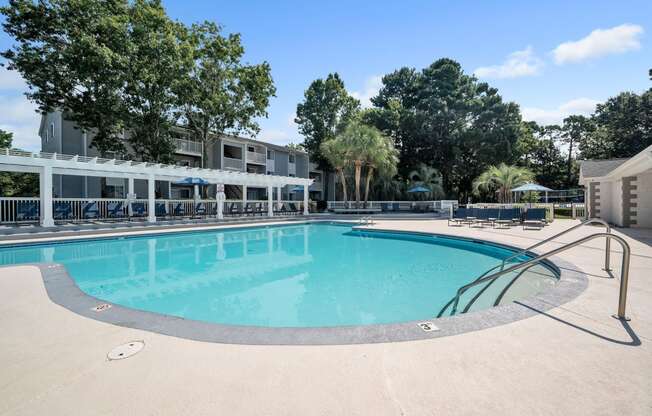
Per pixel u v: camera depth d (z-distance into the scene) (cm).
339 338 289
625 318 332
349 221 1808
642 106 3017
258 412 187
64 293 431
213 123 2295
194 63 1998
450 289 615
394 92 3753
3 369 241
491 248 977
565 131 4475
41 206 1210
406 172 3177
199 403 197
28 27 1566
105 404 197
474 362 245
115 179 2200
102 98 1689
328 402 196
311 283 661
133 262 855
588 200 1702
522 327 312
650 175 1303
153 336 297
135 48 1658
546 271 661
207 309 508
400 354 259
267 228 1666
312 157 3566
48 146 2455
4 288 455
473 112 2991
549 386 212
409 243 1178
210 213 1833
